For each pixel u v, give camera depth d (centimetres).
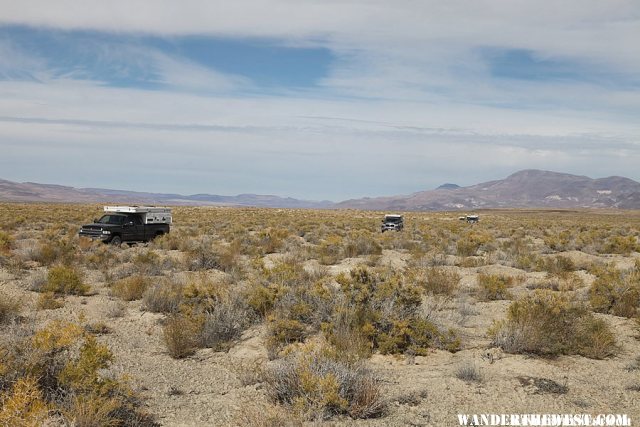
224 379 830
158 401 729
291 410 687
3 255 2117
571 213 18875
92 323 1155
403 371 872
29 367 661
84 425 598
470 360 929
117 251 2655
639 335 1111
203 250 2200
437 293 1545
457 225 6381
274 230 3659
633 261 2566
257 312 1205
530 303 1079
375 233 4494
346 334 973
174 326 1022
